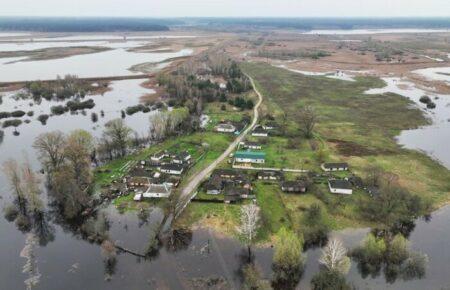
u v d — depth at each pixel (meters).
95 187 131.00
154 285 89.38
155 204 122.00
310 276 92.50
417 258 94.19
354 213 117.31
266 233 107.44
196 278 91.69
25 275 92.31
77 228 112.38
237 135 185.00
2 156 161.25
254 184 133.75
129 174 139.12
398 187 123.06
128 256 99.19
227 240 105.31
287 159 155.00
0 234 108.56
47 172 136.00
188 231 108.81
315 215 112.12
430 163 156.00
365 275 93.12
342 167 144.75
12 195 129.75
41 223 114.62
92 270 94.19
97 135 188.38
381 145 175.12
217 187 126.81
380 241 95.94
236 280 91.12
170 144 171.62
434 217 117.38
